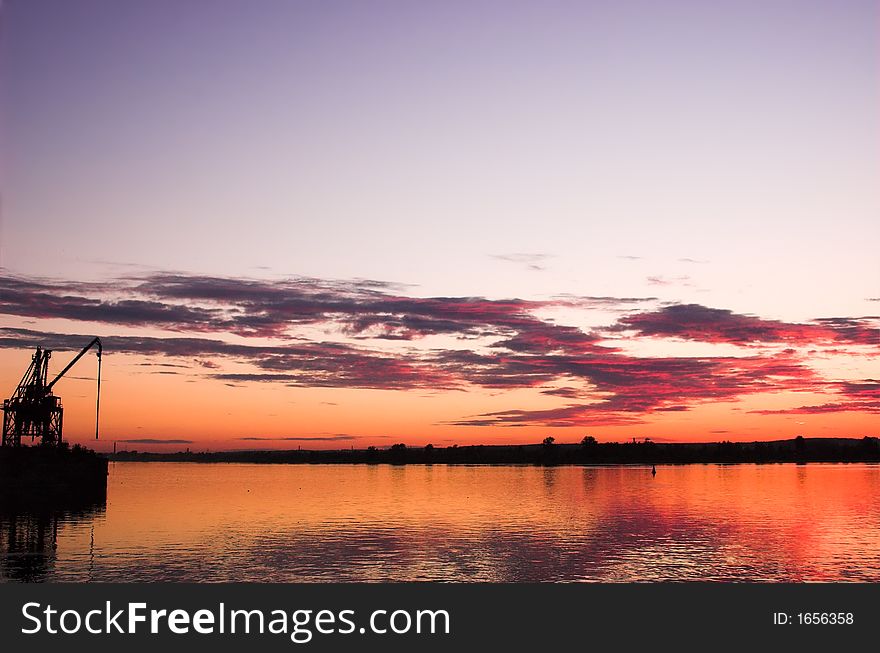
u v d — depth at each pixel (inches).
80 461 5625.0
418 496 6668.3
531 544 3262.8
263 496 6628.9
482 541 3366.1
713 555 2967.5
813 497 6254.9
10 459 5378.9
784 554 3002.0
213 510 4972.9
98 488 5748.0
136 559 2854.3
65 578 2495.1
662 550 3090.6
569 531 3737.7
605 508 5162.4
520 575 2549.2
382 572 2596.0
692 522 4195.4
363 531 3747.5
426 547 3164.4
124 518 4375.0
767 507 5216.5
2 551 3046.3
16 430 5580.7
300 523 4141.2
